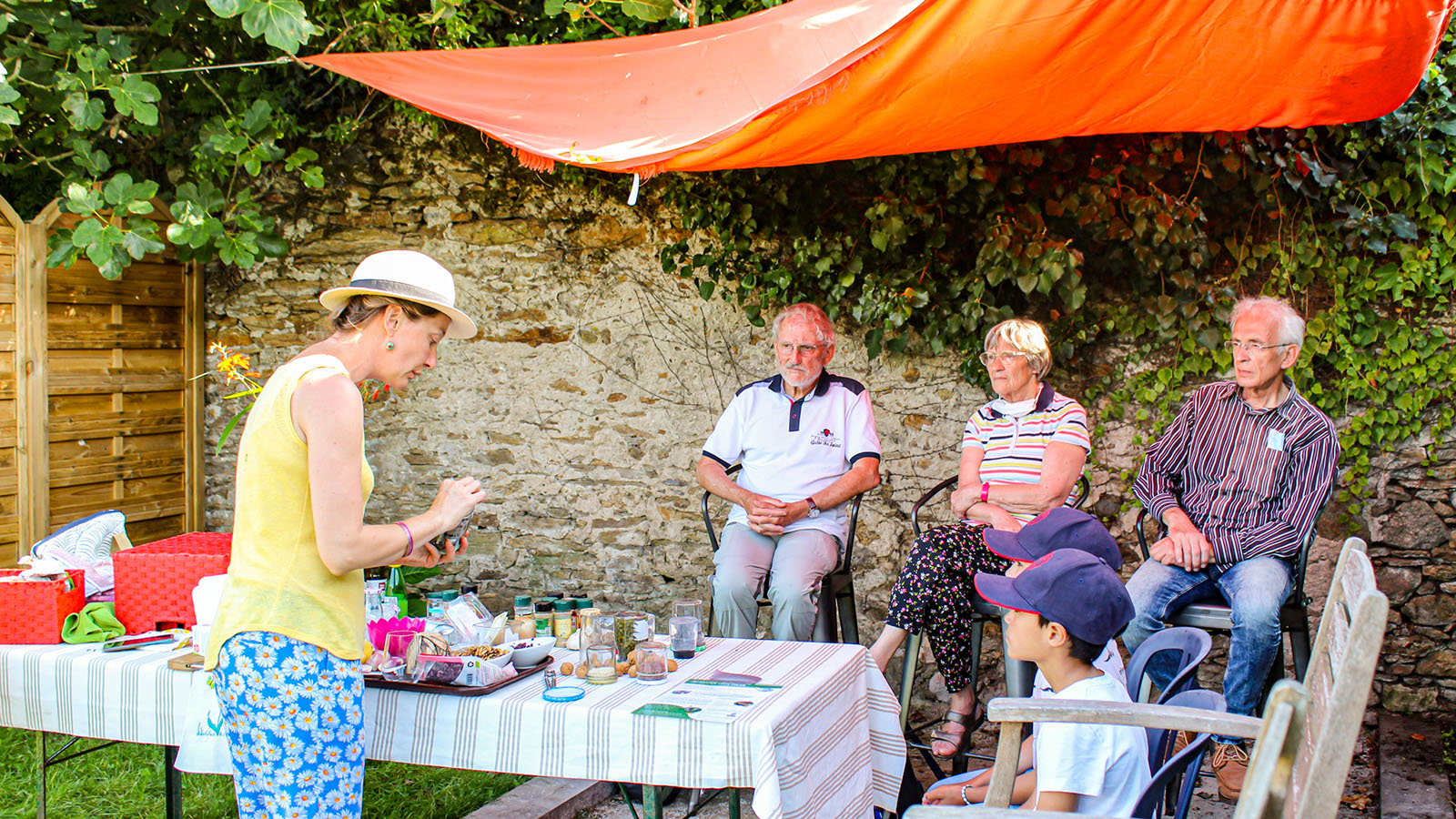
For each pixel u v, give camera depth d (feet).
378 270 7.10
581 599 10.61
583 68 12.67
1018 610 7.25
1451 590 13.73
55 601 8.91
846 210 15.12
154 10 15.66
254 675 6.63
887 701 9.04
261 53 16.79
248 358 17.80
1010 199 14.43
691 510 16.31
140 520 16.81
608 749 7.20
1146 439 14.61
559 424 16.74
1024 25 9.42
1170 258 14.07
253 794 6.78
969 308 14.56
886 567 15.55
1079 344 14.70
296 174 17.35
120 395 16.42
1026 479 12.32
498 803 11.28
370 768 12.40
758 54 11.73
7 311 14.70
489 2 15.98
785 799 7.10
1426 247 13.56
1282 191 13.88
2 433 14.60
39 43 15.65
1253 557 11.31
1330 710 4.60
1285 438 11.69
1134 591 11.61
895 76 10.17
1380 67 10.16
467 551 17.12
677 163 11.94
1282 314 11.66
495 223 16.78
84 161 15.01
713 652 9.02
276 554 6.71
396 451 17.34
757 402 13.96
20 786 11.57
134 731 8.24
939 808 6.15
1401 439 13.83
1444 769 11.74
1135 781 6.76
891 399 15.40
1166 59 10.01
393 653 8.07
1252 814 4.28
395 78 13.50
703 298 15.97
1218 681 14.17
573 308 16.56
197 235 15.39
